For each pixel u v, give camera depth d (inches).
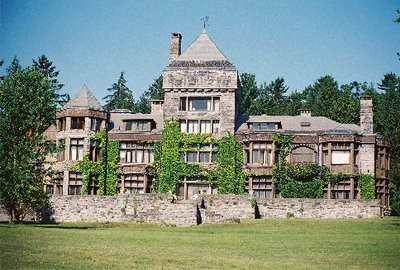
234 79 2308.1
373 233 1432.1
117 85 4712.1
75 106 2317.9
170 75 2337.6
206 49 2415.1
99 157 2322.8
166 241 1216.8
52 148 1712.6
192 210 1726.1
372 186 2191.2
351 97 3809.1
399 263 920.3
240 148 2279.8
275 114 3902.6
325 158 2225.6
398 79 4389.8
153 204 1898.4
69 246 1055.6
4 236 1176.8
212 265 880.9
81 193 2269.9
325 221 1801.2
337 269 859.4
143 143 2346.2
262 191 2235.5
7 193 1648.6
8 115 1624.0
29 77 1674.5
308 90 4443.9
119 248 1053.2
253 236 1366.9
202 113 2310.5
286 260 944.3
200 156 2306.8
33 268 813.9
